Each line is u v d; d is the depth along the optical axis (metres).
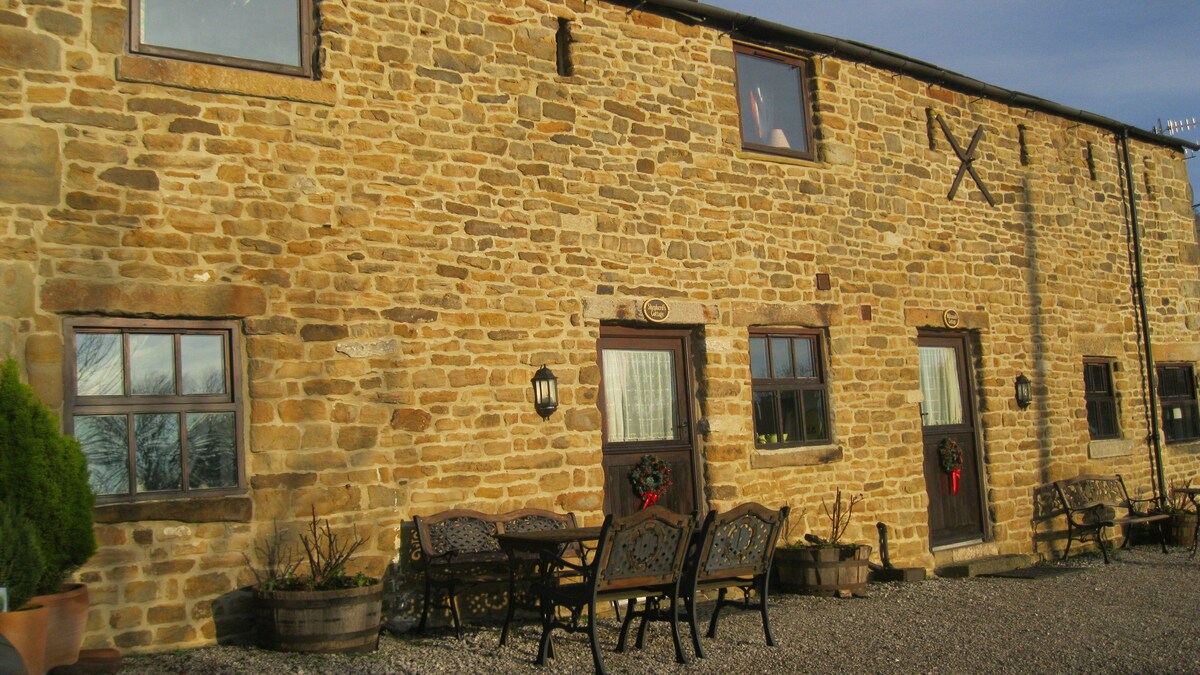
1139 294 11.98
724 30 8.72
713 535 6.06
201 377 6.24
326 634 5.85
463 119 7.22
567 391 7.46
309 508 6.39
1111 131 12.05
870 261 9.41
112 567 5.78
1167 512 11.30
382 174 6.86
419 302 6.91
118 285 5.95
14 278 5.68
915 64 9.87
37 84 5.86
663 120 8.23
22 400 5.26
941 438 9.90
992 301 10.38
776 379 8.80
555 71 7.71
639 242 7.97
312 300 6.54
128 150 6.07
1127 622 7.22
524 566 6.80
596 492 7.50
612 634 6.70
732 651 6.21
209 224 6.26
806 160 9.14
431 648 6.12
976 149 10.49
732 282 8.46
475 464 7.00
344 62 6.80
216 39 6.48
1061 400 10.88
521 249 7.37
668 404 8.22
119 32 6.11
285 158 6.54
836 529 8.57
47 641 5.02
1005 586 8.69
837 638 6.60
